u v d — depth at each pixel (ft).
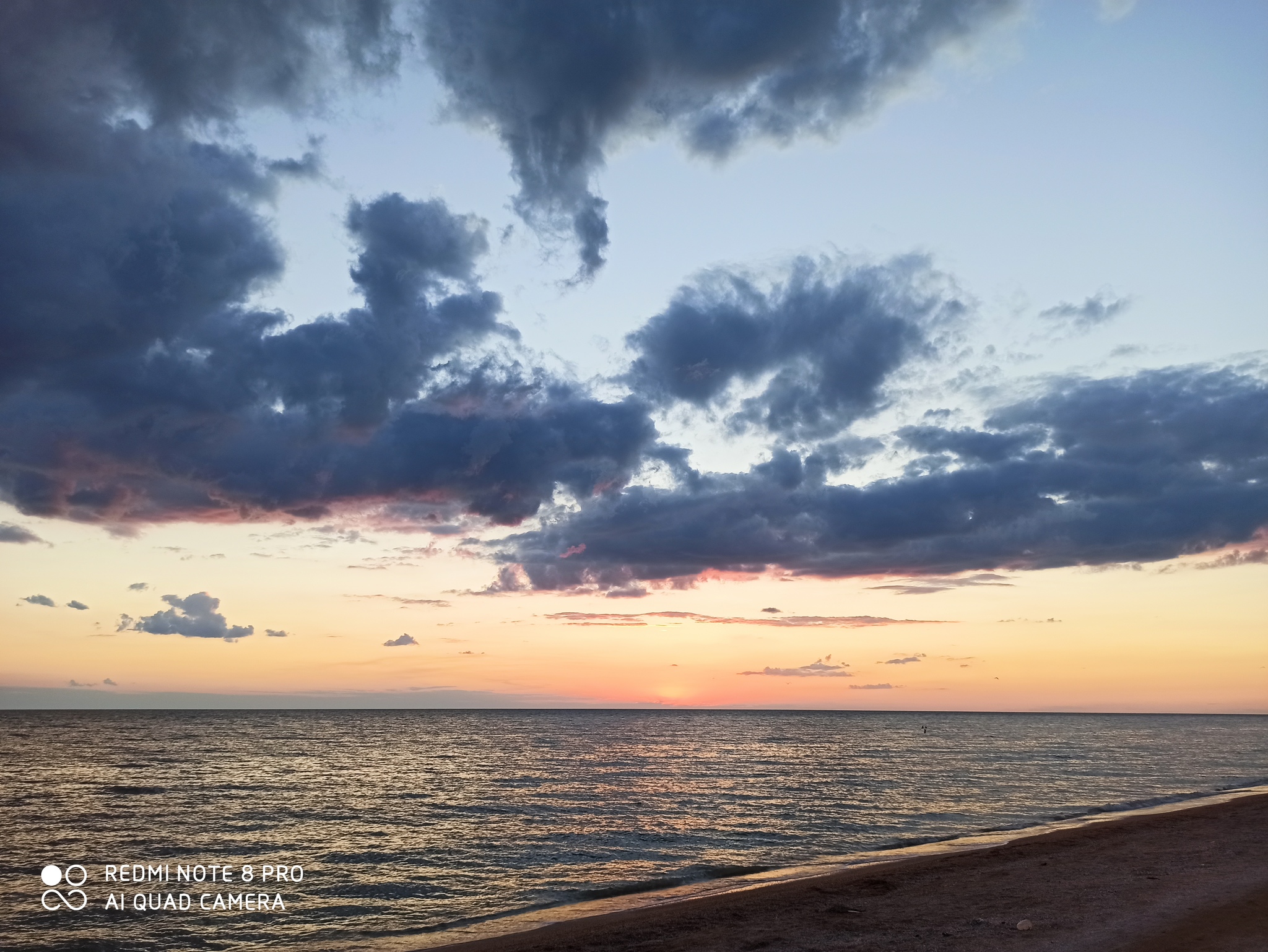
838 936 53.06
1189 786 199.93
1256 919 49.67
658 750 384.68
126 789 206.28
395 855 111.45
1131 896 59.26
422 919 76.48
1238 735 604.90
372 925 74.95
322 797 186.91
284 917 78.69
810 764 285.02
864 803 166.40
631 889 84.38
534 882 92.02
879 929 54.19
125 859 111.75
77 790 202.49
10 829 138.72
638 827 135.23
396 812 158.51
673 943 54.49
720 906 66.69
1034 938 48.62
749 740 503.61
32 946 70.44
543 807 165.37
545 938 60.13
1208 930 47.37
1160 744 443.73
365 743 446.19
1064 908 56.70
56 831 136.26
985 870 75.97
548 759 317.42
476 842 121.60
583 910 74.64
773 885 75.77
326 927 74.59
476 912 77.77
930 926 54.08
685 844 117.91
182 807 168.35
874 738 533.14
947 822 137.49
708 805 165.78
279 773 253.03
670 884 86.12
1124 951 44.14
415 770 265.75
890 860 93.40
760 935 55.06
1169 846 84.43
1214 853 78.48
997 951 46.29
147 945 70.38
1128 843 88.02
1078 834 97.76
